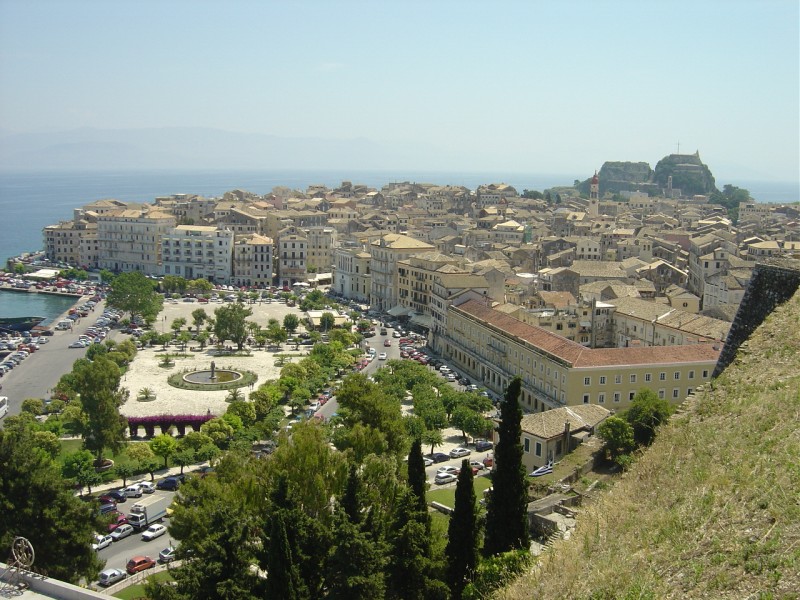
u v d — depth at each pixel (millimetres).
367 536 86688
